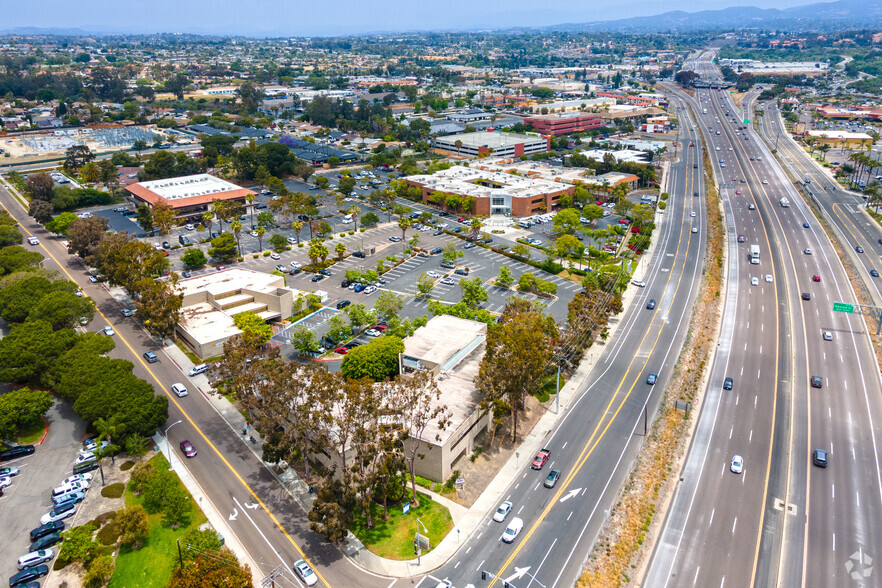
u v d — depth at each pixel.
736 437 118.75
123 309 170.12
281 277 179.50
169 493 94.50
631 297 183.38
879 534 95.06
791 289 188.88
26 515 97.25
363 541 93.19
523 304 143.88
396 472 98.62
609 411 126.56
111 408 110.19
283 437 100.19
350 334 152.75
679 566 89.12
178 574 81.88
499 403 110.12
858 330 162.25
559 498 102.06
